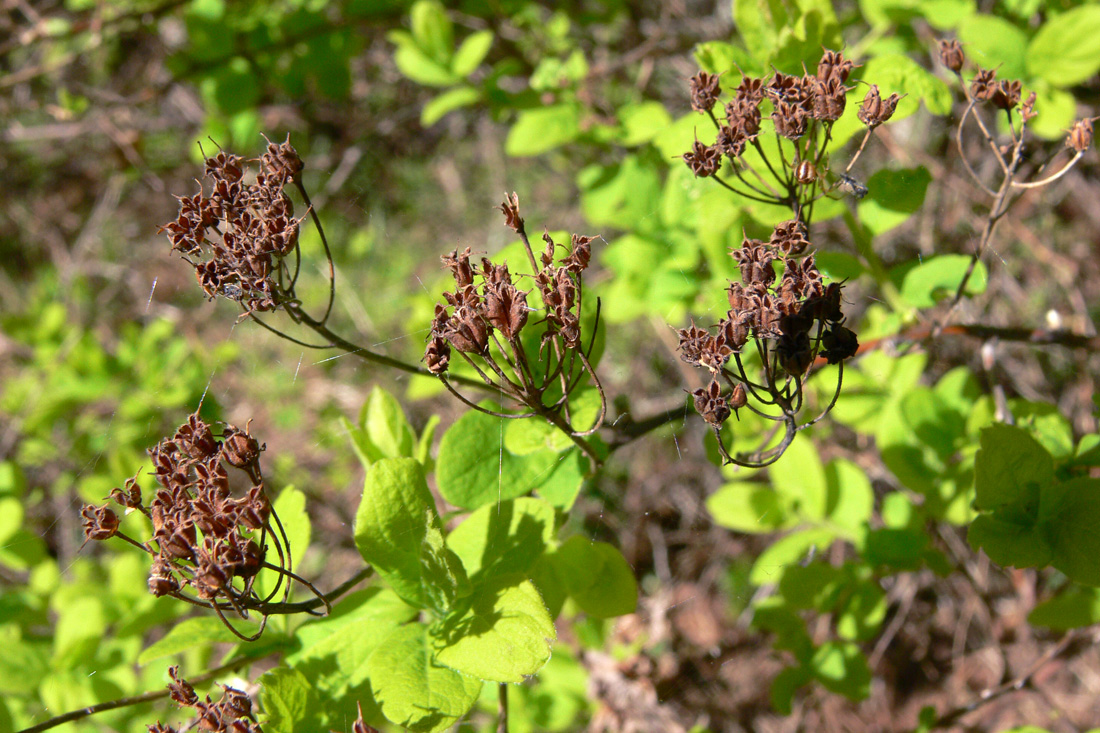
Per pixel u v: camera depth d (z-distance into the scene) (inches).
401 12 154.1
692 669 135.3
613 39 181.0
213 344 220.2
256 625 66.9
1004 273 153.3
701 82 62.4
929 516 101.0
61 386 165.0
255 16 154.7
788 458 96.7
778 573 100.0
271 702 56.6
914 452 93.0
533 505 63.7
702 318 114.4
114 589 103.0
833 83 59.6
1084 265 155.3
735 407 55.3
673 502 169.6
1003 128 95.6
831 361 56.4
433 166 242.7
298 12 151.2
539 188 230.2
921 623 151.6
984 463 61.6
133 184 248.1
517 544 62.5
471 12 159.5
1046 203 156.3
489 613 55.8
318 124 221.1
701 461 170.9
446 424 176.9
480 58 128.6
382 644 56.6
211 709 55.6
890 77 71.2
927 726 103.3
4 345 215.0
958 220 148.8
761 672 142.6
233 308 223.6
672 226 114.4
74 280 240.5
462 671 53.6
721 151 62.5
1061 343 85.4
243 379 210.4
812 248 84.0
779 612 101.2
